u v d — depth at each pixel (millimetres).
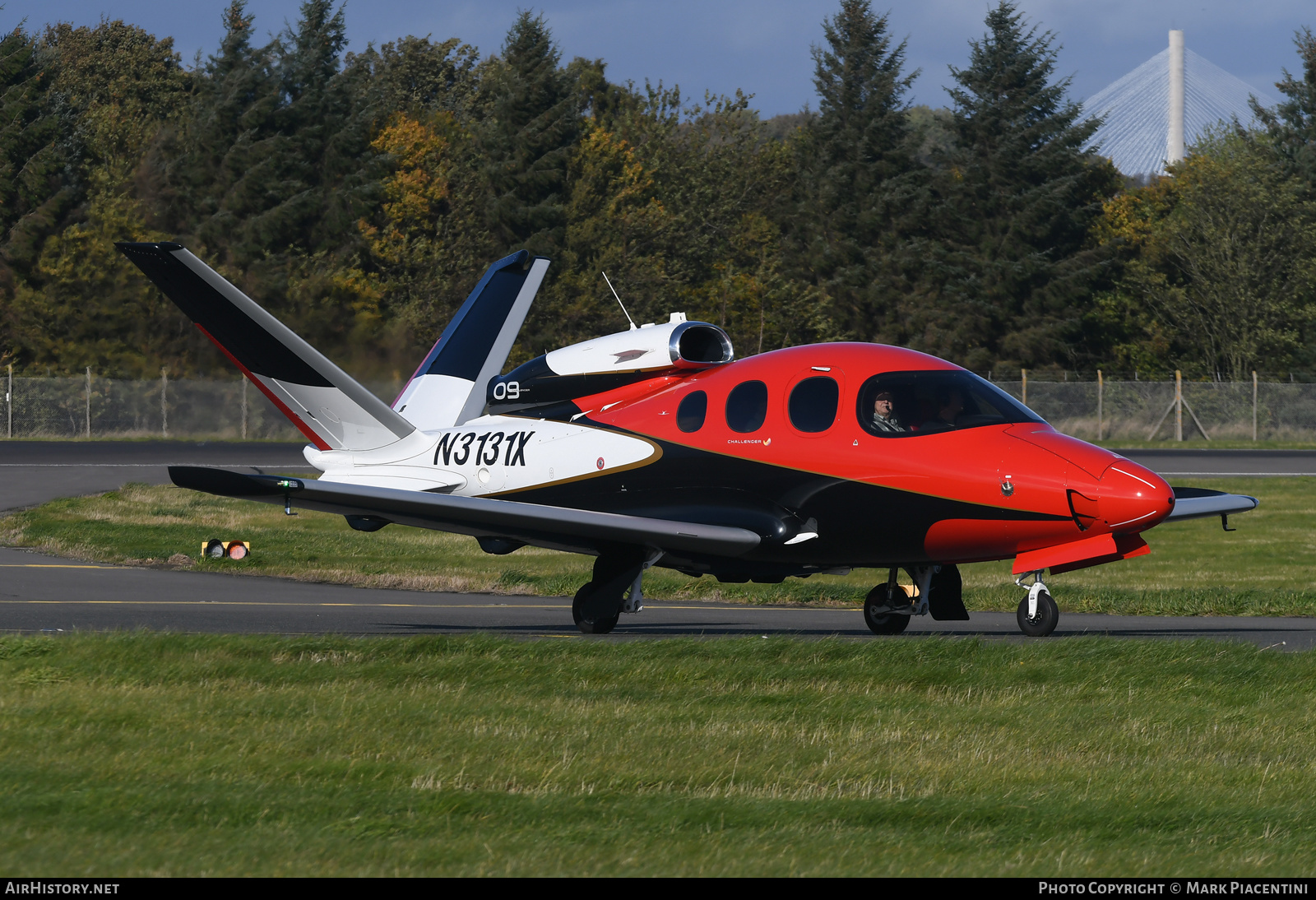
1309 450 171500
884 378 42594
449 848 18641
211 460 134875
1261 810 21469
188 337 181125
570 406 48406
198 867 17609
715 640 37250
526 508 42219
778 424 43281
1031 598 42594
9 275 187625
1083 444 40812
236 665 32406
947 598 45844
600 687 31297
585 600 45312
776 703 29719
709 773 23344
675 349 46281
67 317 180875
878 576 74625
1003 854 19125
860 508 41906
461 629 46625
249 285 183375
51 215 189000
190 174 196750
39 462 131000
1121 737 26578
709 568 45656
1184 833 20375
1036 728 27375
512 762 23906
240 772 22750
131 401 175125
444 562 76438
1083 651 35500
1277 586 72750
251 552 74875
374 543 82750
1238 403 187125
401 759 23969
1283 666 33906
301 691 29984
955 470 40719
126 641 34562
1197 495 47062
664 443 45344
